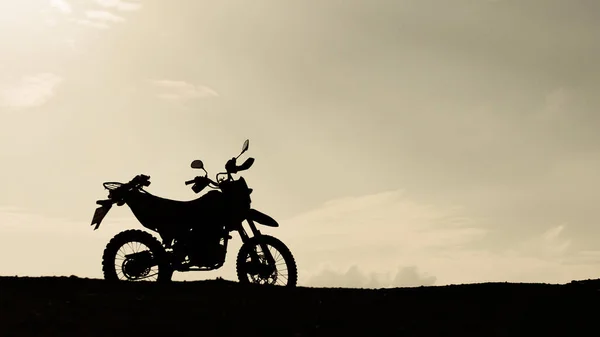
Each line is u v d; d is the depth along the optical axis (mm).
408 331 9438
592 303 10562
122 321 9484
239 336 9148
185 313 9930
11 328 9094
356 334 9328
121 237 12969
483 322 9789
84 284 11547
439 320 9883
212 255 13102
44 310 9812
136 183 13039
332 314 10141
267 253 13234
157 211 12969
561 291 11328
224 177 13414
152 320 9562
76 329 9133
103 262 12844
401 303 10758
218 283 12195
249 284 12203
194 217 13070
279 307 10438
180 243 13070
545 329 9508
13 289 10938
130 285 11617
